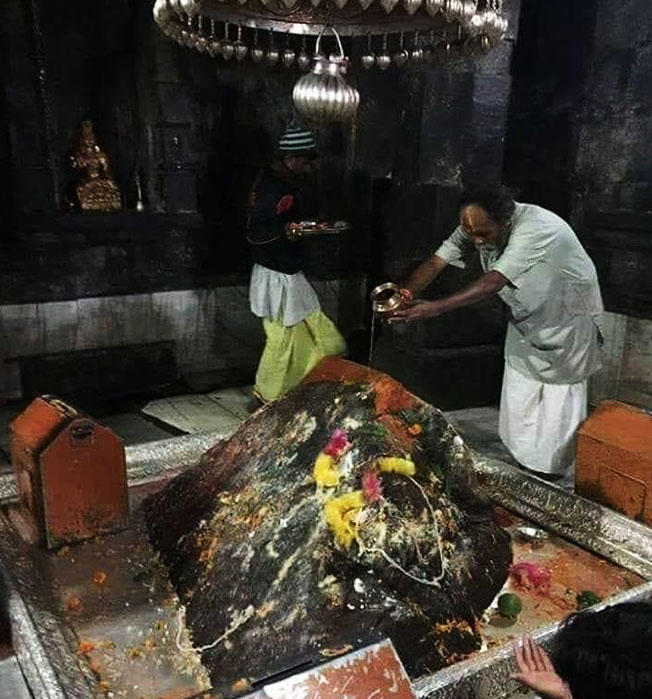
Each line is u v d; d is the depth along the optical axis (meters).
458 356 4.57
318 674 1.46
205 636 2.18
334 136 5.38
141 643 2.19
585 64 4.61
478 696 1.91
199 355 5.25
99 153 4.80
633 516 2.85
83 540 2.73
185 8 2.10
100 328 4.87
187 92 4.76
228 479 2.67
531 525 2.93
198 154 5.07
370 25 2.52
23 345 4.65
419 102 4.34
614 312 4.55
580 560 2.69
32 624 2.14
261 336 5.46
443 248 3.33
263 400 4.46
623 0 4.35
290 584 2.10
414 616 2.04
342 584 2.07
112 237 4.73
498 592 2.42
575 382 3.25
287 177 4.24
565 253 3.00
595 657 1.18
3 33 4.29
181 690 2.00
